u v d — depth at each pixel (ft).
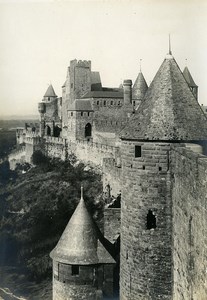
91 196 137.59
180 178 58.59
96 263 78.48
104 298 79.10
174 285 64.23
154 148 66.03
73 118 194.80
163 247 67.00
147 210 67.46
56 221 127.65
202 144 65.57
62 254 79.61
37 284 105.50
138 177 67.87
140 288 69.15
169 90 68.49
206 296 41.70
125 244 71.41
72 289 78.69
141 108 70.59
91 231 81.20
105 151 159.43
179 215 59.26
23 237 123.03
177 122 66.08
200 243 44.45
